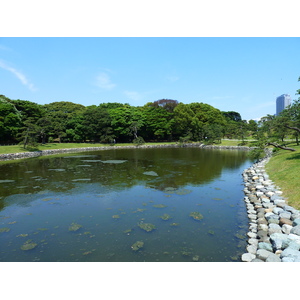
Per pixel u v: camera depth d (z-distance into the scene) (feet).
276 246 17.35
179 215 27.58
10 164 71.97
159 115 191.52
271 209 25.66
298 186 30.45
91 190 39.32
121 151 124.88
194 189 39.75
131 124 178.91
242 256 17.16
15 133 124.88
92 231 23.36
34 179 48.29
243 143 145.18
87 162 75.92
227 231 22.82
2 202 33.06
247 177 47.80
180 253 18.70
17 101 139.85
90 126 164.45
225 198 34.42
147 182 45.11
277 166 48.96
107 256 18.44
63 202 32.99
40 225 25.05
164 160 80.48
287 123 61.21
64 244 20.66
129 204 31.91
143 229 23.61
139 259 17.89
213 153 108.47
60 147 131.23
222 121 218.18
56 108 187.01
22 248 20.03
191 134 187.62
